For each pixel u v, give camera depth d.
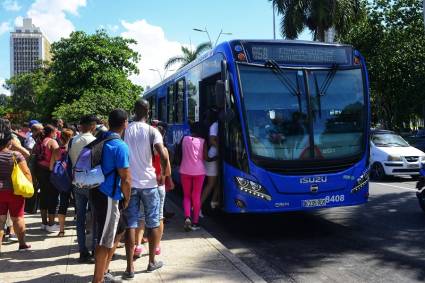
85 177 4.94
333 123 8.15
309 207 7.85
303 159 7.86
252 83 7.96
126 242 5.62
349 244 7.70
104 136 5.11
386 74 28.73
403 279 5.96
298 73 8.16
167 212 9.48
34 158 8.20
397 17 28.56
